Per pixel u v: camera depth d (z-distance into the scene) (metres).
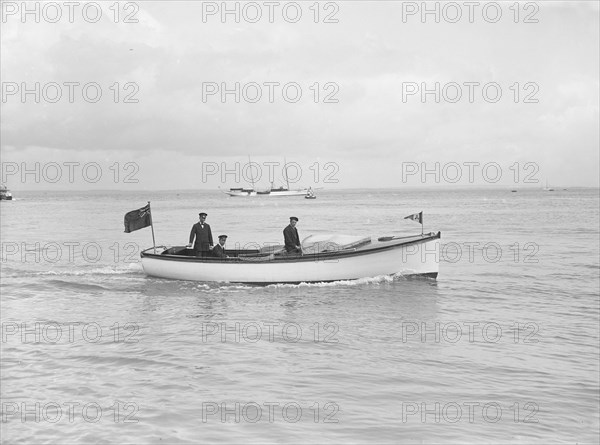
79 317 16.55
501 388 10.52
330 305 18.56
